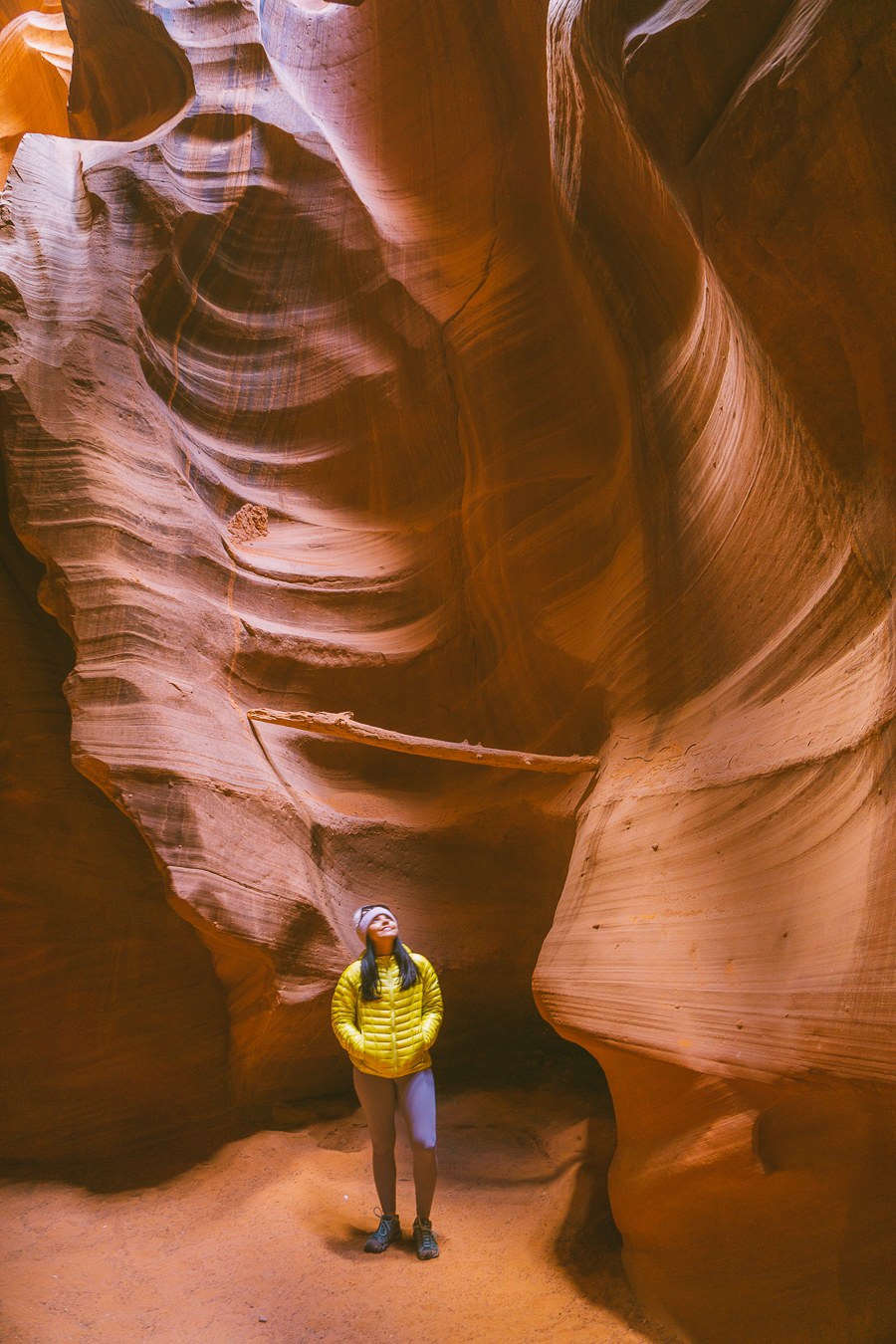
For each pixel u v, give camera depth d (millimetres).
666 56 3033
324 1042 5406
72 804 5375
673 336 5410
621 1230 3822
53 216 6449
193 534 5812
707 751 4383
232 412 6875
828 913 3279
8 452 5422
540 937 5887
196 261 7008
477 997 5902
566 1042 6145
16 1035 5094
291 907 5062
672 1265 3568
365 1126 5352
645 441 5496
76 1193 4695
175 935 5430
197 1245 4207
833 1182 3154
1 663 5375
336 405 7062
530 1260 4012
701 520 4914
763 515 4395
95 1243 4219
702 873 3988
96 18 8047
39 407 5547
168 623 5387
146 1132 5191
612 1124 4953
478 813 5973
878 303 2695
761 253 2939
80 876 5328
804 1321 3211
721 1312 3404
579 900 4562
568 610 5836
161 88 8203
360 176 7738
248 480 6754
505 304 6723
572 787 5531
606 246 5594
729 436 4703
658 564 5219
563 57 4645
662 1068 3631
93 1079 5168
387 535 6805
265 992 5086
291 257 7359
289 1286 3848
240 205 7258
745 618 4484
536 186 6918
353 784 6125
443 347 6918
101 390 5828
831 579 3850
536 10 6590
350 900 5660
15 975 5133
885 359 2770
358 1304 3715
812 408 3143
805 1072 3115
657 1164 3580
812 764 3641
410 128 7797
